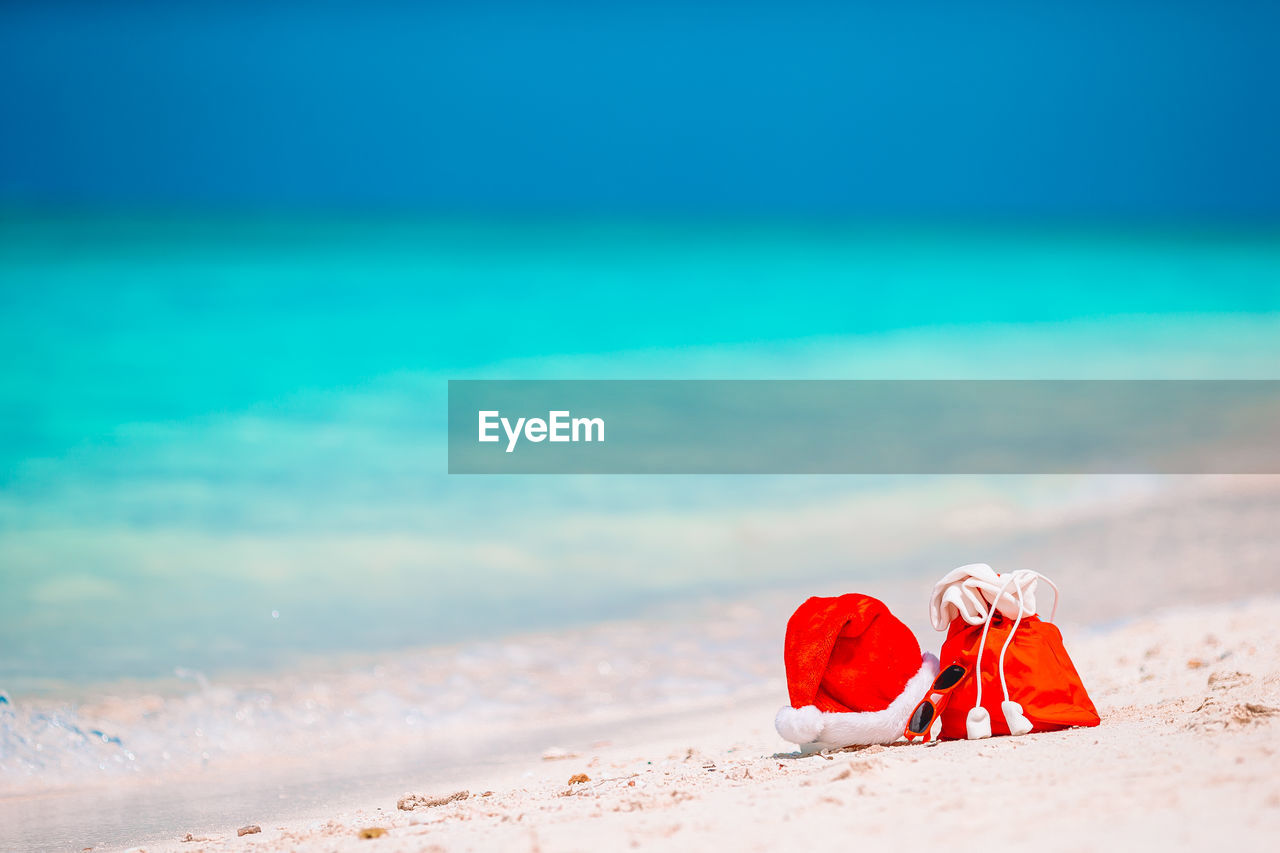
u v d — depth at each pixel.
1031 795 3.44
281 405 19.33
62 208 66.94
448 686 8.11
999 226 76.69
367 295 34.47
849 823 3.37
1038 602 9.71
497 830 3.89
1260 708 4.25
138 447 15.82
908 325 32.59
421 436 17.33
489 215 76.44
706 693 8.11
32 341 24.69
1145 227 76.12
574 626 9.55
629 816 3.86
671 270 44.28
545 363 25.72
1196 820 3.02
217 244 46.84
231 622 9.27
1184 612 8.99
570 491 14.29
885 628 4.85
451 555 11.60
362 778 6.16
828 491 14.44
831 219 83.50
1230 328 31.03
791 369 25.41
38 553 11.02
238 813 5.46
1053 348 28.16
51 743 6.67
